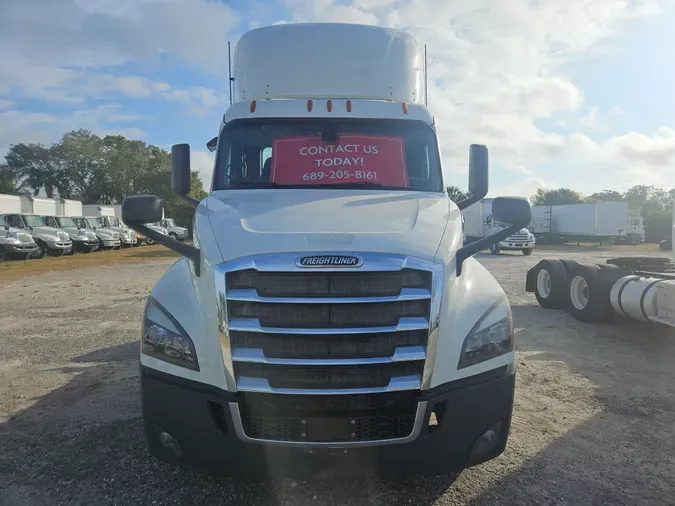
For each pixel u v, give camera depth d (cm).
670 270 804
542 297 938
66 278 1520
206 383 288
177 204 4769
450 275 301
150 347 304
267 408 285
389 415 286
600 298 780
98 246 3031
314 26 520
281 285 280
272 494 328
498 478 347
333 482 341
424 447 288
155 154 7656
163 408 295
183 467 299
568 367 587
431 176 443
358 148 444
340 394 279
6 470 359
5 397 497
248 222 325
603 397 494
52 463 368
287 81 502
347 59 505
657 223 4638
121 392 510
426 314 285
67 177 7625
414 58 534
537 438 407
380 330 279
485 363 300
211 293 288
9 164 7469
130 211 323
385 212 351
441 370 288
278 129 451
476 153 444
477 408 294
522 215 336
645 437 409
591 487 337
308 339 279
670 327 710
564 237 4178
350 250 286
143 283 1377
